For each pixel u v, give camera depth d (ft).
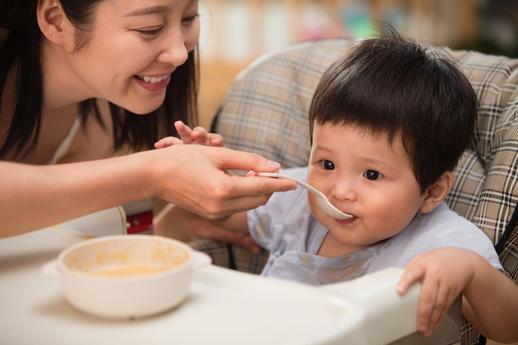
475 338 3.36
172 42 3.25
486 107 3.85
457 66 3.80
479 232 3.26
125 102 3.47
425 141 3.21
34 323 2.04
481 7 10.14
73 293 2.03
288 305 2.17
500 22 9.96
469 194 3.73
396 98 3.17
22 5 3.42
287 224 3.86
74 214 2.63
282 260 3.65
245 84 4.47
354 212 3.22
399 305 2.33
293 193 3.93
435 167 3.30
